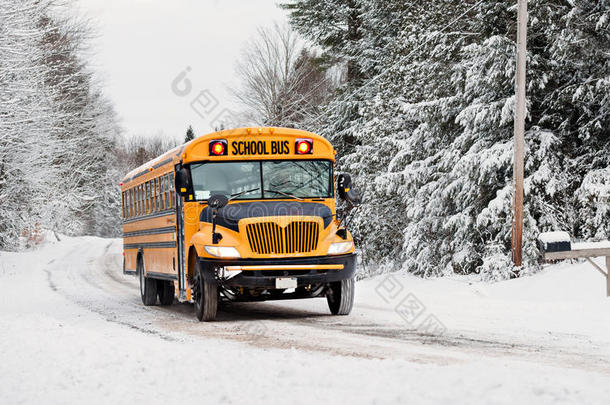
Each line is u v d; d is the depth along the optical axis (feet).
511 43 63.57
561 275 53.67
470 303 46.65
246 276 38.86
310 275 39.47
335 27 121.90
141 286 58.03
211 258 38.99
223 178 42.06
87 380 21.43
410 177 75.15
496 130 66.85
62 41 110.63
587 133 62.59
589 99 62.44
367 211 81.20
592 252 46.47
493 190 67.15
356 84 118.01
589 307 41.32
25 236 147.33
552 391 16.12
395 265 81.61
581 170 64.80
